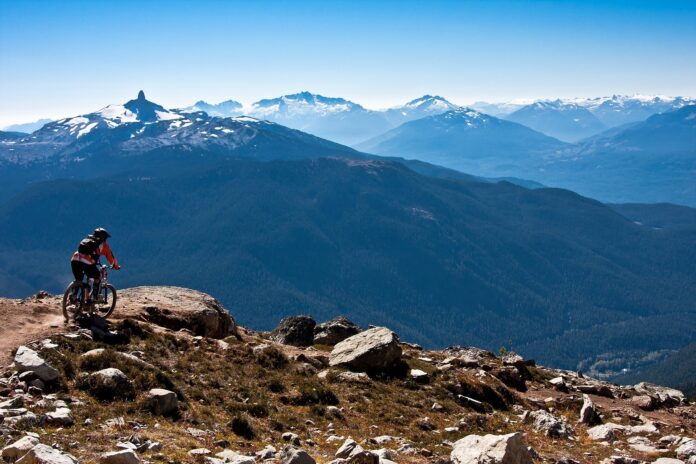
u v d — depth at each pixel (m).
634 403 35.88
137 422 17.45
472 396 31.06
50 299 28.78
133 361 21.55
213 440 17.83
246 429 19.55
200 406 20.64
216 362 26.03
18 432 14.67
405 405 27.22
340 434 21.48
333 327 41.94
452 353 44.06
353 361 30.84
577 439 26.56
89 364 20.52
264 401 22.97
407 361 34.47
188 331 30.47
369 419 24.06
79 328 24.02
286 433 19.88
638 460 22.94
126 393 19.16
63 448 14.30
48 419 16.00
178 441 16.59
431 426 24.62
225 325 35.78
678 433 28.78
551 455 22.56
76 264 24.50
